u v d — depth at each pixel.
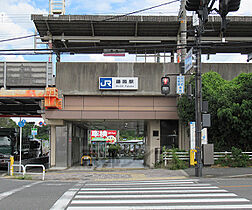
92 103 21.80
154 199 8.76
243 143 19.64
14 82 22.22
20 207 7.79
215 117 18.86
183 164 18.59
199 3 10.83
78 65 21.83
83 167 22.55
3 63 22.41
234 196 9.11
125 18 27.28
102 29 28.83
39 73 22.31
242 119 17.89
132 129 35.38
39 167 26.16
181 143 21.88
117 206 7.80
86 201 8.53
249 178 14.25
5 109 28.72
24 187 11.84
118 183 13.05
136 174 16.78
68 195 9.61
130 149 38.56
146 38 29.73
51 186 12.09
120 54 26.08
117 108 21.70
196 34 14.85
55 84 22.14
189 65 15.64
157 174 16.38
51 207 7.75
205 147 14.85
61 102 21.53
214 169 17.27
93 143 33.66
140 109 21.67
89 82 21.67
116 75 21.66
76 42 30.58
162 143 22.09
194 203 8.10
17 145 26.53
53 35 29.23
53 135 22.72
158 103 21.75
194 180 13.63
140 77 21.67
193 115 19.42
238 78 19.19
